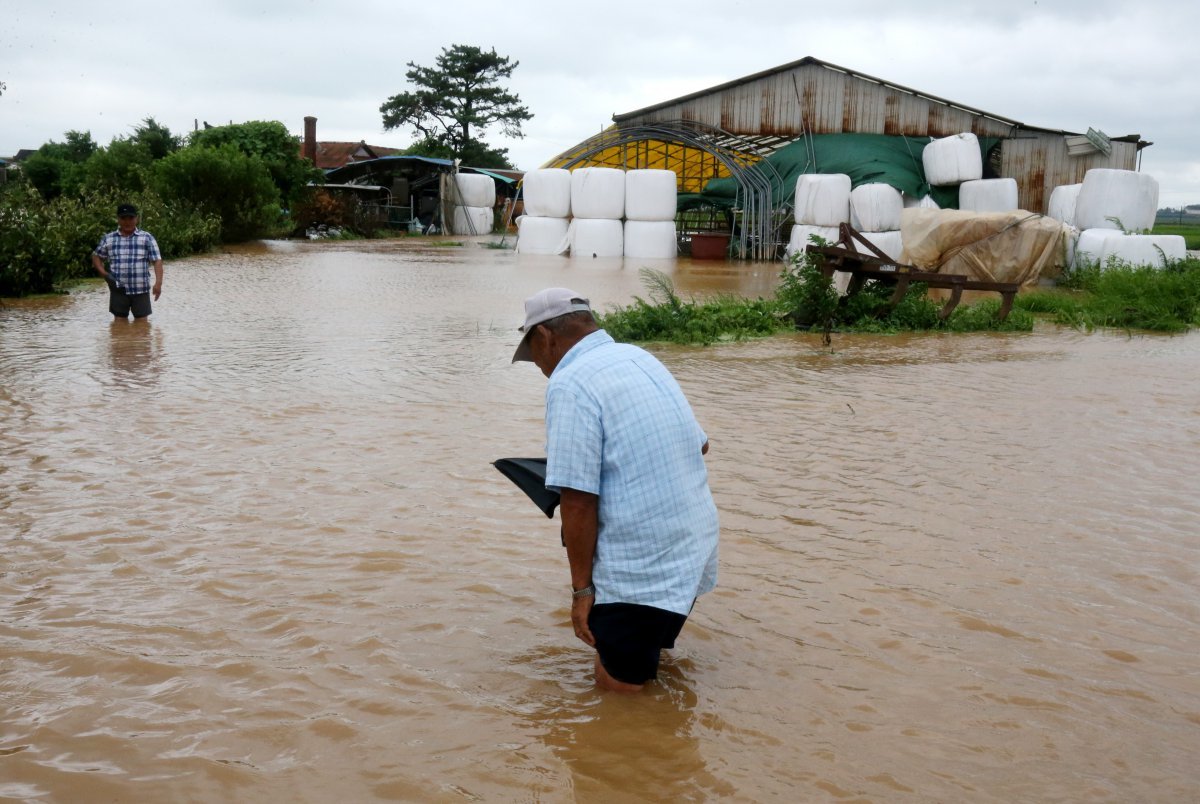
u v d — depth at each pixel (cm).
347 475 631
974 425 792
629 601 343
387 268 2591
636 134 3728
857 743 327
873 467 664
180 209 3216
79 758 312
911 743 327
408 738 327
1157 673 378
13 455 672
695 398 904
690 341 1320
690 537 347
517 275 2441
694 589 349
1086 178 2412
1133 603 444
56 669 370
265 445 704
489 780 303
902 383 991
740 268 2978
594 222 3328
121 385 921
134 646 390
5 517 545
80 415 795
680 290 2155
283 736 327
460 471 641
